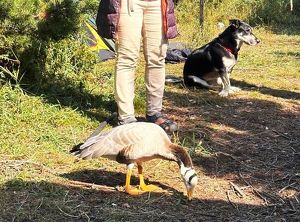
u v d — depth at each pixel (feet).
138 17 16.10
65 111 17.88
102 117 17.93
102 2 16.17
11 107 17.72
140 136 13.56
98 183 14.39
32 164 15.01
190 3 35.09
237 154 16.15
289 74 23.80
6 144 15.81
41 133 16.55
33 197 13.66
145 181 14.53
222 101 20.24
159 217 13.17
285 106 19.89
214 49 21.24
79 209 13.33
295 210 13.69
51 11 18.76
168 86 21.77
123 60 16.33
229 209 13.64
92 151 13.71
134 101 18.84
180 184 14.49
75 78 20.31
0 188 13.89
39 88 19.17
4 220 12.91
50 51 19.94
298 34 33.60
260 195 14.21
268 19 36.45
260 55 27.02
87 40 22.44
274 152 16.31
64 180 14.40
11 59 18.71
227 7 35.86
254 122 18.35
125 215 13.15
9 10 17.93
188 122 18.15
